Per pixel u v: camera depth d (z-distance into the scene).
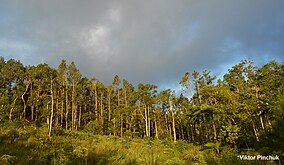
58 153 12.95
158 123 56.16
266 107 23.41
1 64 53.00
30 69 47.03
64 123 54.16
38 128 25.91
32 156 12.28
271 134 15.44
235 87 35.34
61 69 49.81
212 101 28.89
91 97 67.44
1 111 33.47
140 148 21.00
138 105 53.12
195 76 41.47
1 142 15.41
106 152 15.67
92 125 44.44
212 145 21.73
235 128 22.58
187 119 44.31
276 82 26.14
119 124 50.06
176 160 14.76
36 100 39.72
